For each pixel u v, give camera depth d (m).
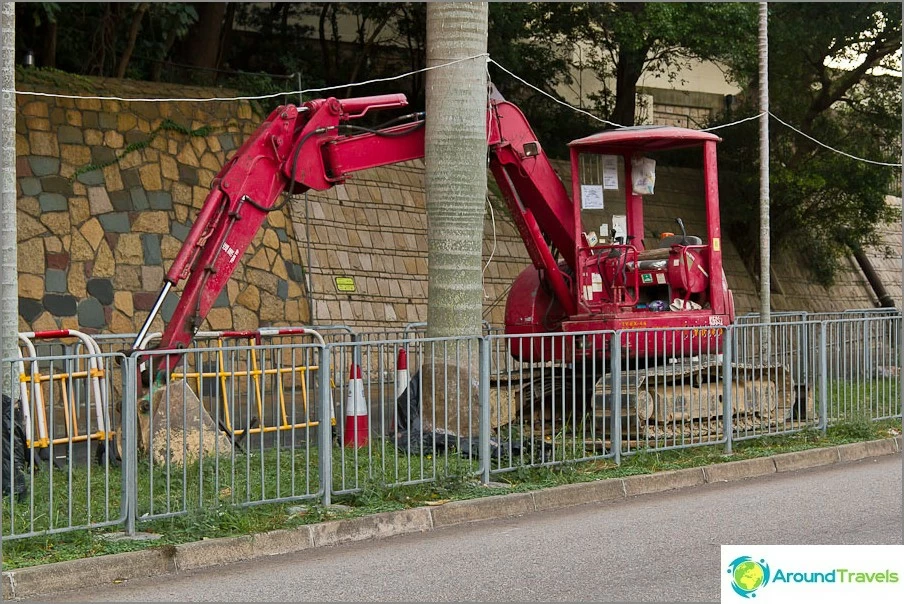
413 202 21.64
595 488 10.20
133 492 8.08
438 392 10.77
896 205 30.47
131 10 20.20
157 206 17.91
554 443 10.59
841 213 26.98
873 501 9.93
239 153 11.38
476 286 11.78
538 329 13.35
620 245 13.11
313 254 19.27
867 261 31.98
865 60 25.77
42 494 8.66
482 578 7.31
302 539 8.31
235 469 9.61
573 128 26.80
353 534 8.59
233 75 22.73
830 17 24.64
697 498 10.27
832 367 13.48
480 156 11.83
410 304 20.33
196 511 8.27
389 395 12.35
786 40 24.53
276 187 11.48
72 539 7.79
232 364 8.89
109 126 17.88
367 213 20.64
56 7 17.83
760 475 11.66
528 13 23.81
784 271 29.38
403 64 25.64
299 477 9.55
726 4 22.11
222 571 7.65
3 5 9.69
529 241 13.29
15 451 8.59
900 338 14.25
